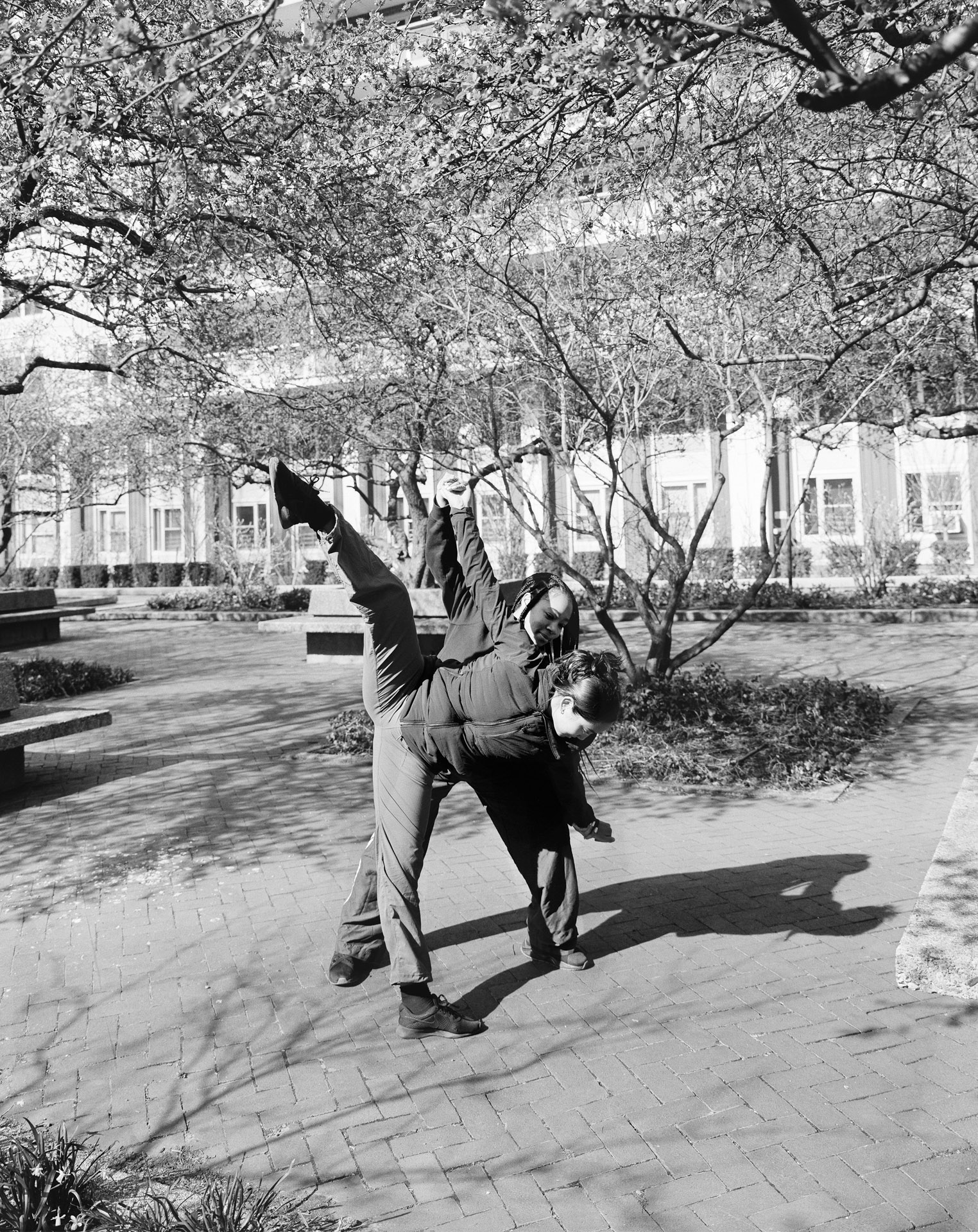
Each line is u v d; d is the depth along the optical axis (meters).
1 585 34.12
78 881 5.69
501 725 3.54
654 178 6.07
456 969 4.31
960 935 4.02
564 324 8.84
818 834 6.16
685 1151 2.94
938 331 9.38
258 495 32.59
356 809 7.03
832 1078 3.31
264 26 3.30
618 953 4.42
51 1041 3.79
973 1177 2.78
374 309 8.78
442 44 4.66
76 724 7.62
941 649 14.77
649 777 7.63
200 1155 3.01
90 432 19.56
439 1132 3.09
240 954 4.57
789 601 20.44
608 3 3.05
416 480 13.17
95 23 5.22
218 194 7.39
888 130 6.32
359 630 15.20
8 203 7.18
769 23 3.42
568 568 9.71
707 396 11.91
